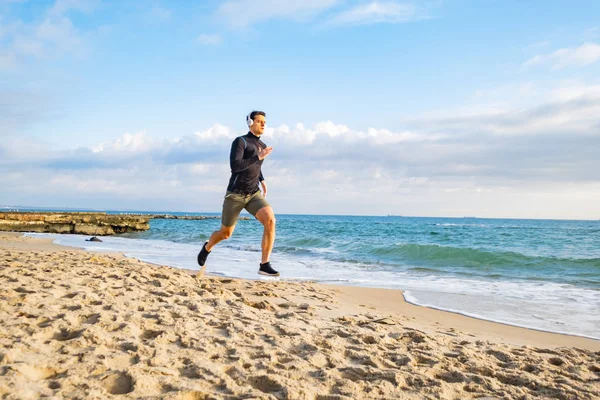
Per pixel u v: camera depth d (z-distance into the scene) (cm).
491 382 272
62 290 415
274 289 628
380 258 1341
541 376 293
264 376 247
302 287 676
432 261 1258
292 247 1672
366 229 3991
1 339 269
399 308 589
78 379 222
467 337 428
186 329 321
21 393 199
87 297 388
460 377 279
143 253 1258
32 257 741
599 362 341
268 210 594
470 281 912
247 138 591
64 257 768
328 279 865
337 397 231
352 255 1427
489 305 635
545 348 402
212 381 235
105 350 266
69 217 3066
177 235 2708
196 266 959
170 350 277
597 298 707
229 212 600
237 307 423
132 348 272
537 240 2339
